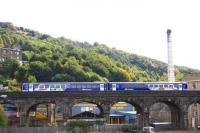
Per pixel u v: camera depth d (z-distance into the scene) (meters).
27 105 101.81
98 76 189.12
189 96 111.44
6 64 189.25
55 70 183.25
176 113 116.19
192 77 145.00
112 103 106.44
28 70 180.75
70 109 104.12
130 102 109.50
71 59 196.62
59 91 103.62
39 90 110.94
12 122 100.81
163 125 120.44
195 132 99.19
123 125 97.81
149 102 108.88
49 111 132.62
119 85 115.44
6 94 100.69
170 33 169.38
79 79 183.38
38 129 87.12
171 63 168.38
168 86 119.69
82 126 93.50
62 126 92.19
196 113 132.75
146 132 93.62
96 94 105.50
